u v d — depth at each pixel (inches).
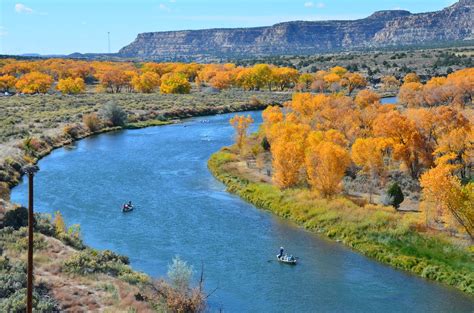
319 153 2738.7
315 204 2672.2
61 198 2925.7
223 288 1882.4
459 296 1861.5
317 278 1983.3
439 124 3095.5
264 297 1822.1
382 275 2028.8
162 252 2193.7
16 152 3767.2
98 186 3189.0
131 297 1600.6
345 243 2340.1
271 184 3120.1
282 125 3565.5
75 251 1962.4
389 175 3090.6
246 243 2322.8
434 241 2176.4
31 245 1215.6
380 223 2372.0
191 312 1630.2
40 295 1546.5
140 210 2746.1
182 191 3112.7
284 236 2418.8
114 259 1990.7
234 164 3678.6
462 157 2819.9
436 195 2154.3
